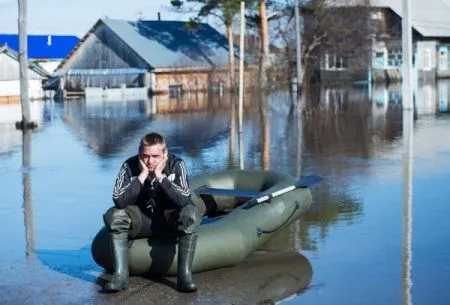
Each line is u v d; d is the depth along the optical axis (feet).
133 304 19.54
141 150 20.13
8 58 150.00
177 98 136.56
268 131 65.72
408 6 79.71
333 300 19.48
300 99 114.32
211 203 28.63
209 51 171.22
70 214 31.55
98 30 171.63
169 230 20.99
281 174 28.78
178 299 19.84
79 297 20.21
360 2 157.99
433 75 186.29
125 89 153.17
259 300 19.63
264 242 24.26
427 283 20.66
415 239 25.40
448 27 189.26
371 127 66.08
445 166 41.29
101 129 74.38
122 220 20.52
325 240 25.55
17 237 27.50
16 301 20.01
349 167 42.24
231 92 144.66
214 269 22.21
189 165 45.01
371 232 26.53
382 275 21.49
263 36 144.36
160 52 166.09
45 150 56.34
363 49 163.12
